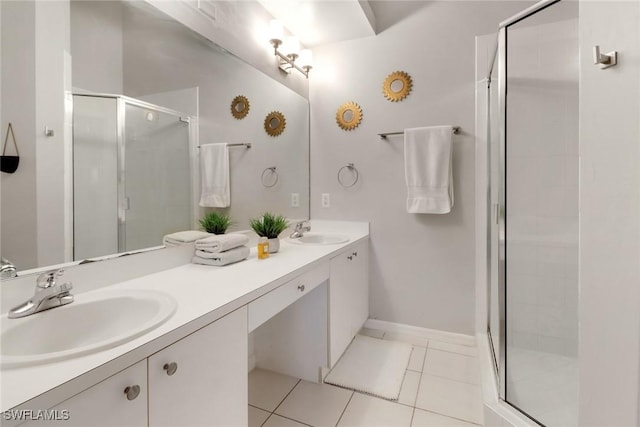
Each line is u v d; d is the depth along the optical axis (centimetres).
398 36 238
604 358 92
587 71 94
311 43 259
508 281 182
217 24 173
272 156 221
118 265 122
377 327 251
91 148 114
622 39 86
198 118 161
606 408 92
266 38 215
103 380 66
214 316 95
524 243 189
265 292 120
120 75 124
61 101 105
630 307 87
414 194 222
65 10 106
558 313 184
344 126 254
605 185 91
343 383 180
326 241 243
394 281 245
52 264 103
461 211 224
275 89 225
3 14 91
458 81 222
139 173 131
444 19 225
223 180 179
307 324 183
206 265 150
